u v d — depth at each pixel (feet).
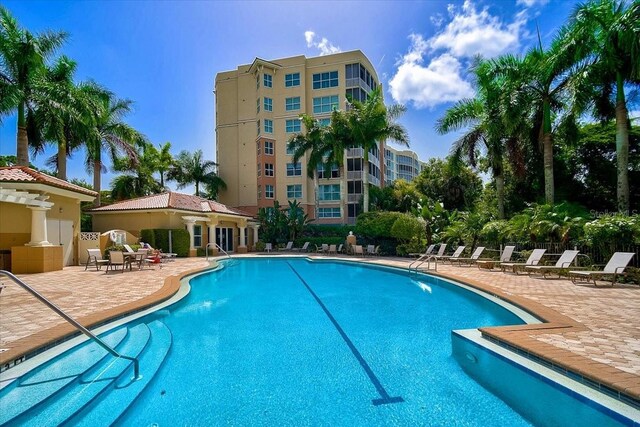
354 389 12.94
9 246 44.93
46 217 48.26
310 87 130.41
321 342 18.39
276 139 131.44
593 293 25.75
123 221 78.64
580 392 10.39
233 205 134.92
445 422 10.66
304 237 98.32
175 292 28.96
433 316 24.03
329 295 32.50
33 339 15.03
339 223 127.44
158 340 18.42
